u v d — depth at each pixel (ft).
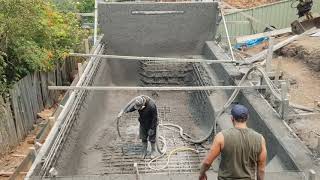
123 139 27.58
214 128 25.43
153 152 25.32
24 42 25.44
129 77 40.73
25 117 25.17
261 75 25.31
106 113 32.37
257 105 23.43
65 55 29.86
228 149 12.00
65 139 21.94
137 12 39.40
